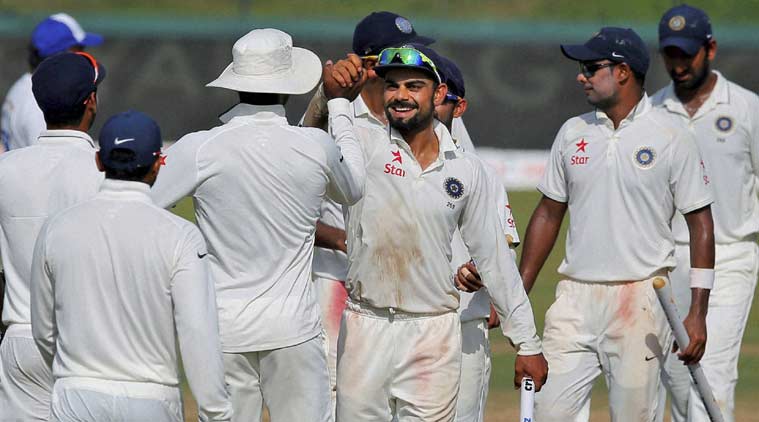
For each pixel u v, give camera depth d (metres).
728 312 25.22
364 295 19.34
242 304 17.64
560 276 50.22
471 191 19.06
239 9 94.62
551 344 22.70
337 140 18.80
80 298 15.12
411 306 19.22
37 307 15.68
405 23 21.56
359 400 19.53
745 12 91.25
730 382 24.88
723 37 76.12
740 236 25.62
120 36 79.56
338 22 81.50
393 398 19.73
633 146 21.97
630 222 22.03
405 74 18.64
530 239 23.53
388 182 18.95
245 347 17.64
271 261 17.72
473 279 20.22
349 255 19.44
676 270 25.83
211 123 79.88
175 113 79.56
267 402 18.19
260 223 17.61
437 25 79.62
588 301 22.41
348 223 19.34
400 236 19.00
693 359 22.11
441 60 19.45
